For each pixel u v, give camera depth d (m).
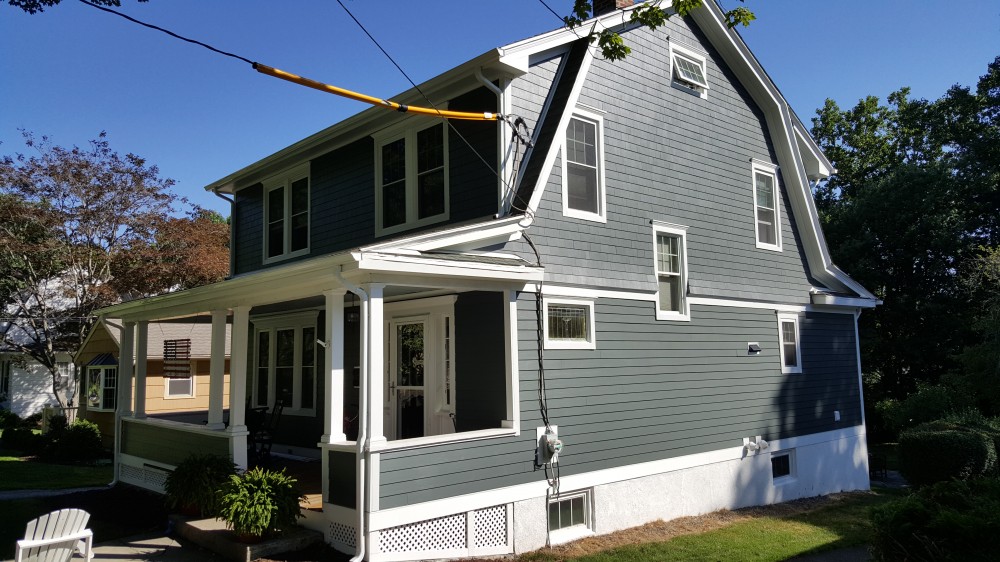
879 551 5.85
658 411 10.34
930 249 23.50
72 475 14.54
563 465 8.89
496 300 8.77
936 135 28.28
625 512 9.63
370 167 11.58
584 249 9.61
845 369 14.60
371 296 7.10
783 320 13.18
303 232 13.30
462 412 9.04
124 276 22.94
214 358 9.83
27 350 23.66
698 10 12.14
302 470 10.86
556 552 8.31
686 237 11.38
